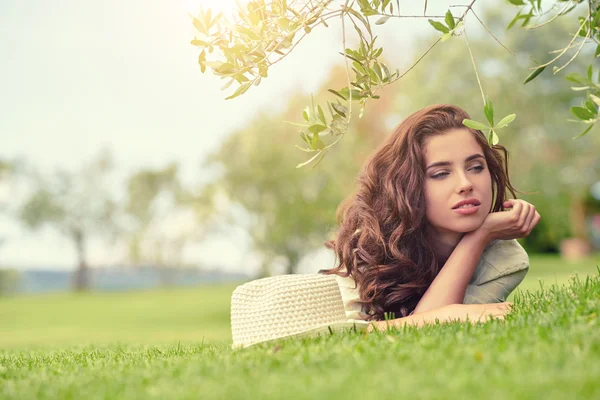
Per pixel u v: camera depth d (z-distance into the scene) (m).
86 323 20.92
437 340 2.39
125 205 57.91
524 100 22.97
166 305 28.81
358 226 3.54
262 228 26.53
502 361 1.93
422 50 22.66
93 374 2.54
